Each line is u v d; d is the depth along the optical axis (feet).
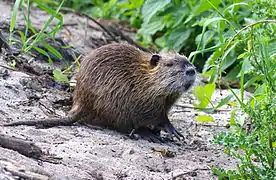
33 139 23.32
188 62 29.66
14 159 19.81
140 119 28.99
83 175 20.65
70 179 19.80
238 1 34.37
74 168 21.17
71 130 26.30
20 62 32.86
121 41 45.60
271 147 21.22
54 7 51.26
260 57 23.73
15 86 29.17
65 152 22.63
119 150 24.23
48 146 22.84
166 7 43.57
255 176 21.07
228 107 33.12
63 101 29.86
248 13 37.88
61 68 35.32
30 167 19.15
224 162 25.12
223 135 21.02
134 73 28.71
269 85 22.41
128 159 23.50
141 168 22.89
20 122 24.93
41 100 29.12
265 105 21.13
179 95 29.63
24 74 31.09
